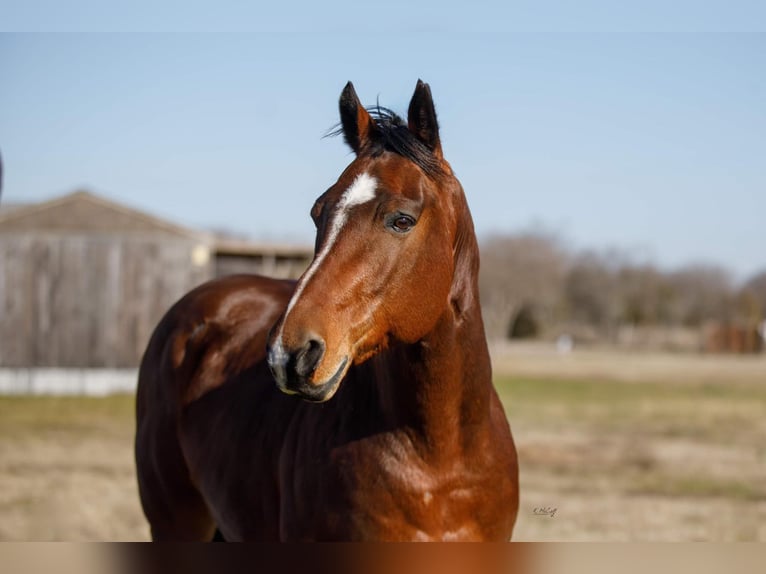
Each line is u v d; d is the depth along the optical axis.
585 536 6.89
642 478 9.66
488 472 3.23
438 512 3.12
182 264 18.52
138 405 4.87
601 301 63.12
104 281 18.25
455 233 3.16
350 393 3.31
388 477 3.10
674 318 63.88
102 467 9.73
